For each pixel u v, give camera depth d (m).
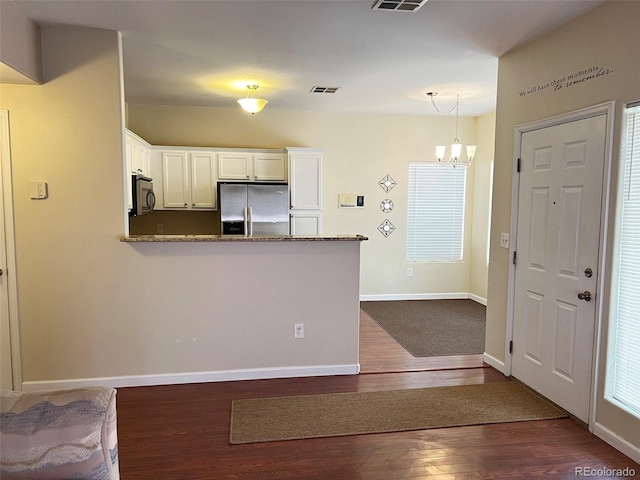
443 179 6.40
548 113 3.02
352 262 3.49
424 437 2.60
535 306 3.20
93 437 1.28
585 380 2.71
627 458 2.38
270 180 5.59
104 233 3.13
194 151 5.39
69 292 3.14
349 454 2.41
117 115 3.07
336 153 6.07
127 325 3.23
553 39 2.96
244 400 3.06
